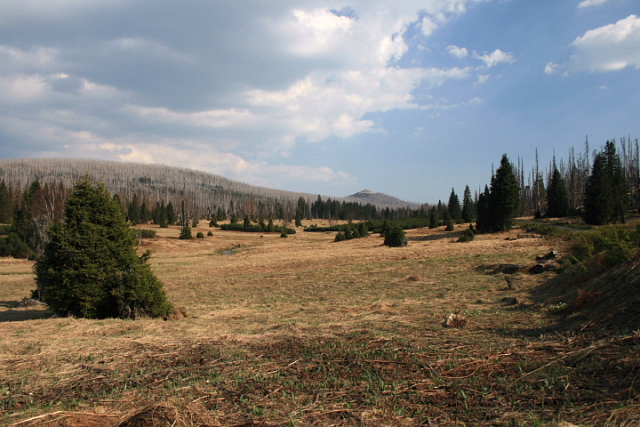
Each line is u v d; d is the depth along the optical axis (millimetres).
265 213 143000
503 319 7566
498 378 4195
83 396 4379
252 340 6867
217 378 4816
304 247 47469
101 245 10992
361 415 3504
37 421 3678
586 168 74938
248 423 3477
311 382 4527
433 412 3523
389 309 10148
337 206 162000
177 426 3359
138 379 4918
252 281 21562
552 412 3320
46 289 10836
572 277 10203
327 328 7695
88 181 11641
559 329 6098
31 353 6227
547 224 50312
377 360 5148
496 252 25062
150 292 10570
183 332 8023
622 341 4586
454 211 94125
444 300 11211
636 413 3016
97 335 7871
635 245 8578
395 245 38281
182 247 54500
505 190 46688
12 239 40719
